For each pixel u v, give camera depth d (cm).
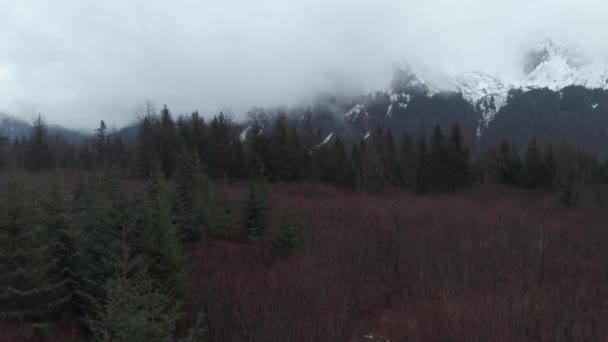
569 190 2864
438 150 4169
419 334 797
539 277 1132
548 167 4166
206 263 1059
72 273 691
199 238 1252
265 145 3509
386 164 4450
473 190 4006
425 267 1209
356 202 2538
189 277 862
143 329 477
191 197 1425
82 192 1002
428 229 1736
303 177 3541
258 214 1417
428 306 933
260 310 791
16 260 661
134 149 3819
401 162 4575
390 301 1009
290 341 701
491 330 783
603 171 3847
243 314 762
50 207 748
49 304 669
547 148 4741
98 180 964
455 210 2453
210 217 1308
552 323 812
